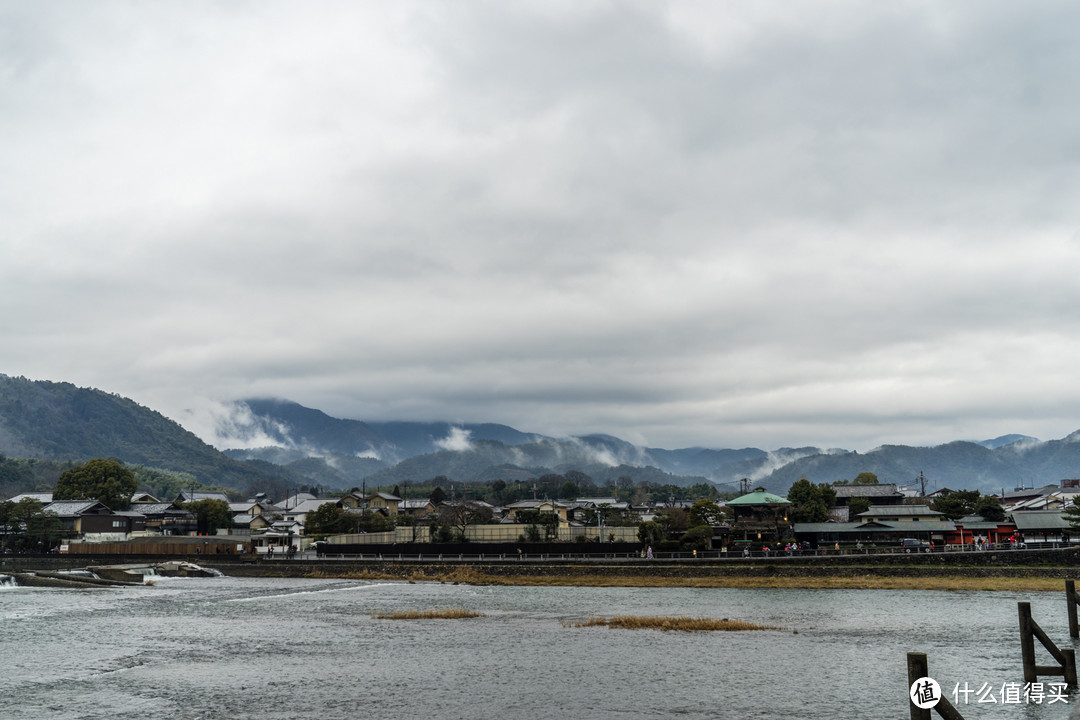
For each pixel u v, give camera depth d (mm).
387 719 29219
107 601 70875
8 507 123875
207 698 32500
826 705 30797
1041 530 110250
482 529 111438
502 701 31875
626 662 39688
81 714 30062
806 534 111812
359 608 64062
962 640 45281
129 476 159750
